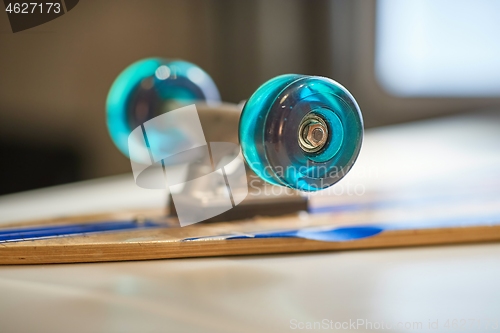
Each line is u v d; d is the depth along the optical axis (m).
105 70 0.88
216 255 0.44
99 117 0.91
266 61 1.15
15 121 0.85
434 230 0.48
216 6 1.08
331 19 1.21
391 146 1.22
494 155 1.10
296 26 1.17
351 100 0.40
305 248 0.46
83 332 0.33
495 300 0.37
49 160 0.89
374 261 0.44
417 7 1.45
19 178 0.88
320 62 1.21
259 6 1.13
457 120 1.53
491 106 1.56
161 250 0.43
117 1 0.89
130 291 0.38
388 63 1.40
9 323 0.34
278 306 0.36
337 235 0.46
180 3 1.02
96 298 0.37
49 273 0.41
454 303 0.37
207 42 1.08
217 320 0.34
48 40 0.74
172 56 1.02
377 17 1.34
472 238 0.48
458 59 1.52
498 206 0.56
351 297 0.37
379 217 0.51
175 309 0.35
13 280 0.39
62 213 0.58
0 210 0.65
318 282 0.39
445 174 0.83
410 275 0.41
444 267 0.42
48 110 0.87
